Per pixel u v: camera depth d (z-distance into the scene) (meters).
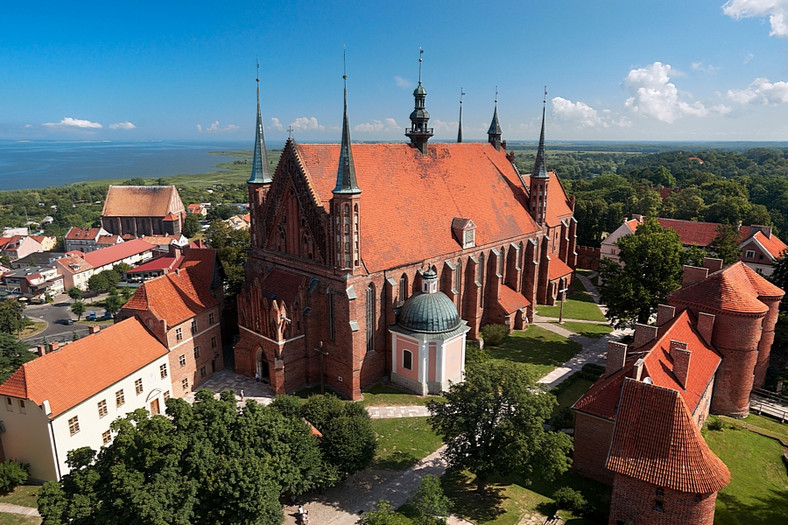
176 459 33.09
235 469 33.50
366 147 67.31
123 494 30.94
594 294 107.38
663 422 36.22
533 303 88.62
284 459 38.31
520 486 45.72
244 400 59.94
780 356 71.25
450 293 70.44
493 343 77.06
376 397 61.06
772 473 47.16
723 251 90.06
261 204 67.62
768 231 112.00
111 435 51.25
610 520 37.44
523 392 41.09
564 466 39.91
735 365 55.81
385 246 62.69
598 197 191.38
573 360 72.56
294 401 47.25
